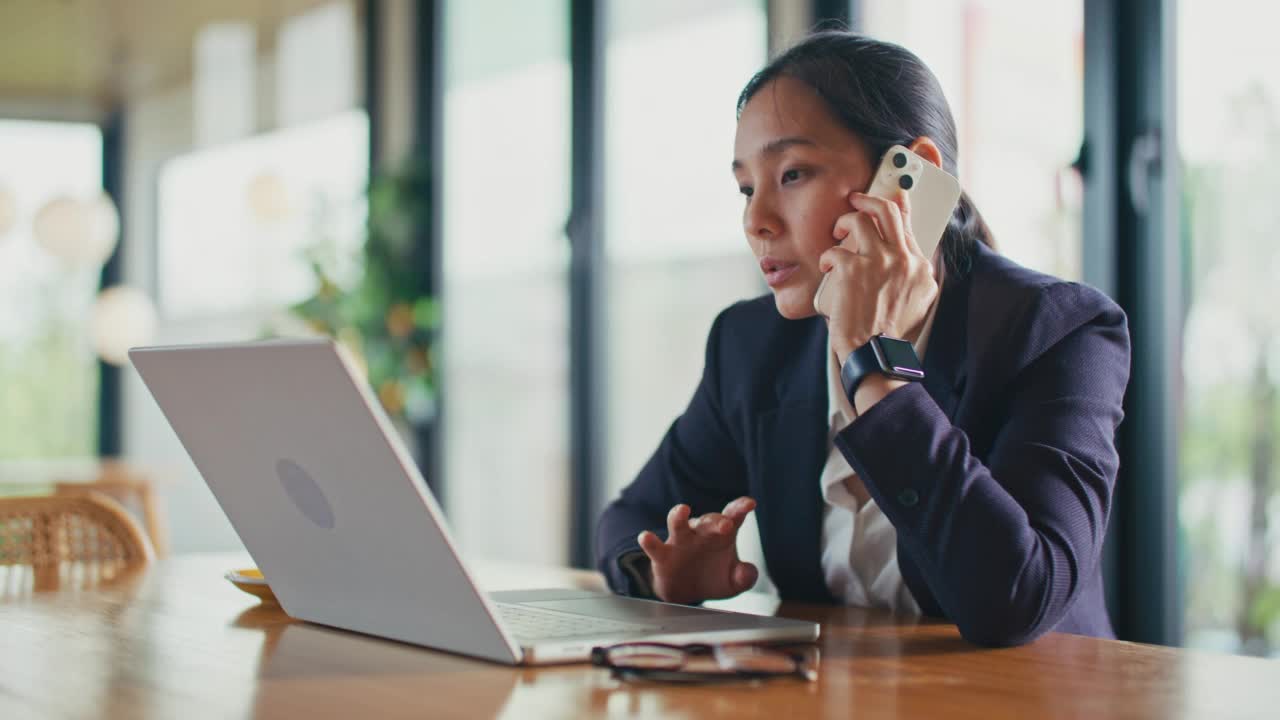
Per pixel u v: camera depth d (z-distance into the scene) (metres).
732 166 1.38
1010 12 2.62
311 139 5.87
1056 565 1.09
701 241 3.53
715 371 1.59
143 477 4.52
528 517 4.37
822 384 1.43
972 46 2.70
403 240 4.88
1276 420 2.28
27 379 6.98
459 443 4.77
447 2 4.92
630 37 3.84
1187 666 0.98
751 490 1.50
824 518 1.43
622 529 1.53
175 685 0.88
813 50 1.33
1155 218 2.41
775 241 1.32
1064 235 2.53
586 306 4.02
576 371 4.05
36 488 4.60
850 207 1.29
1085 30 2.48
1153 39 2.41
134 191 7.25
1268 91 2.27
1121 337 1.30
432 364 4.82
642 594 1.38
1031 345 1.26
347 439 0.91
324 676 0.91
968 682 0.90
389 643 1.04
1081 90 2.51
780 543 1.46
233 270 6.48
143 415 6.82
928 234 1.28
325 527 1.01
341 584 1.06
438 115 4.93
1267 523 2.29
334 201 5.33
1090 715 0.80
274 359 0.92
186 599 1.35
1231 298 2.34
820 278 1.31
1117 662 1.00
